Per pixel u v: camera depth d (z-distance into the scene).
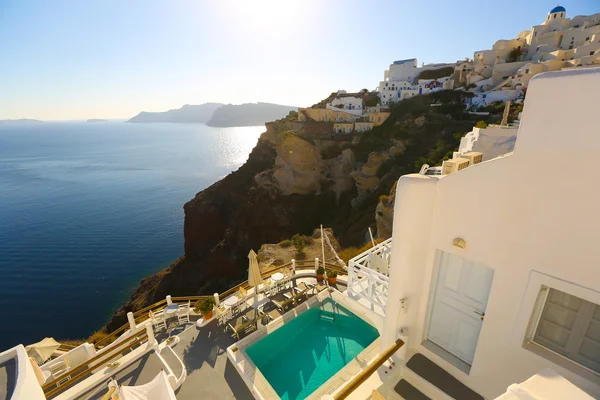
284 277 13.47
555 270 3.41
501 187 3.73
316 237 26.62
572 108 2.98
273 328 10.66
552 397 2.43
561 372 3.59
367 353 9.12
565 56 49.19
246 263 48.06
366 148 54.94
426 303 5.09
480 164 3.87
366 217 40.47
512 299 3.89
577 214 3.14
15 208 82.75
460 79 64.50
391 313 5.31
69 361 9.73
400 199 4.75
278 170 53.41
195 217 55.03
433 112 54.78
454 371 4.85
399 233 4.87
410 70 80.50
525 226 3.60
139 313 12.77
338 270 14.84
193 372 9.08
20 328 36.00
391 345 5.00
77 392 8.05
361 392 5.20
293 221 52.03
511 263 3.81
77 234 63.47
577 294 3.26
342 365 9.34
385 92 74.38
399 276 5.05
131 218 73.00
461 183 4.14
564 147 3.11
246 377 8.63
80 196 94.38
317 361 9.52
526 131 3.38
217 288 44.34
